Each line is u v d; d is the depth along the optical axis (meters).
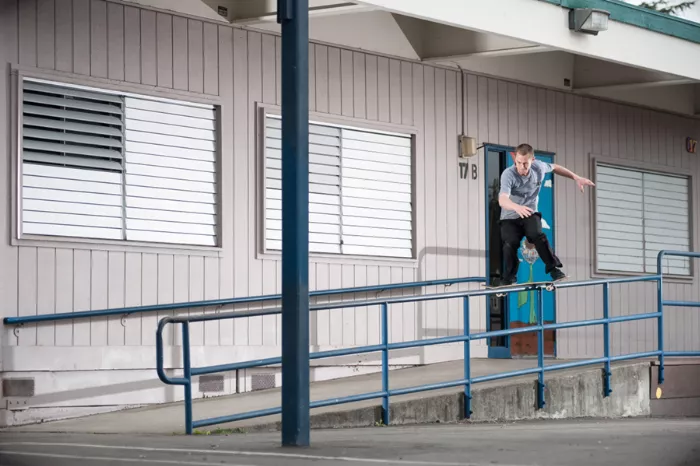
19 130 16.12
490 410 17.44
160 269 17.62
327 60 20.05
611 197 25.47
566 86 24.30
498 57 22.91
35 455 10.84
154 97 17.70
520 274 23.02
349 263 20.17
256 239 18.83
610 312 25.02
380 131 20.84
